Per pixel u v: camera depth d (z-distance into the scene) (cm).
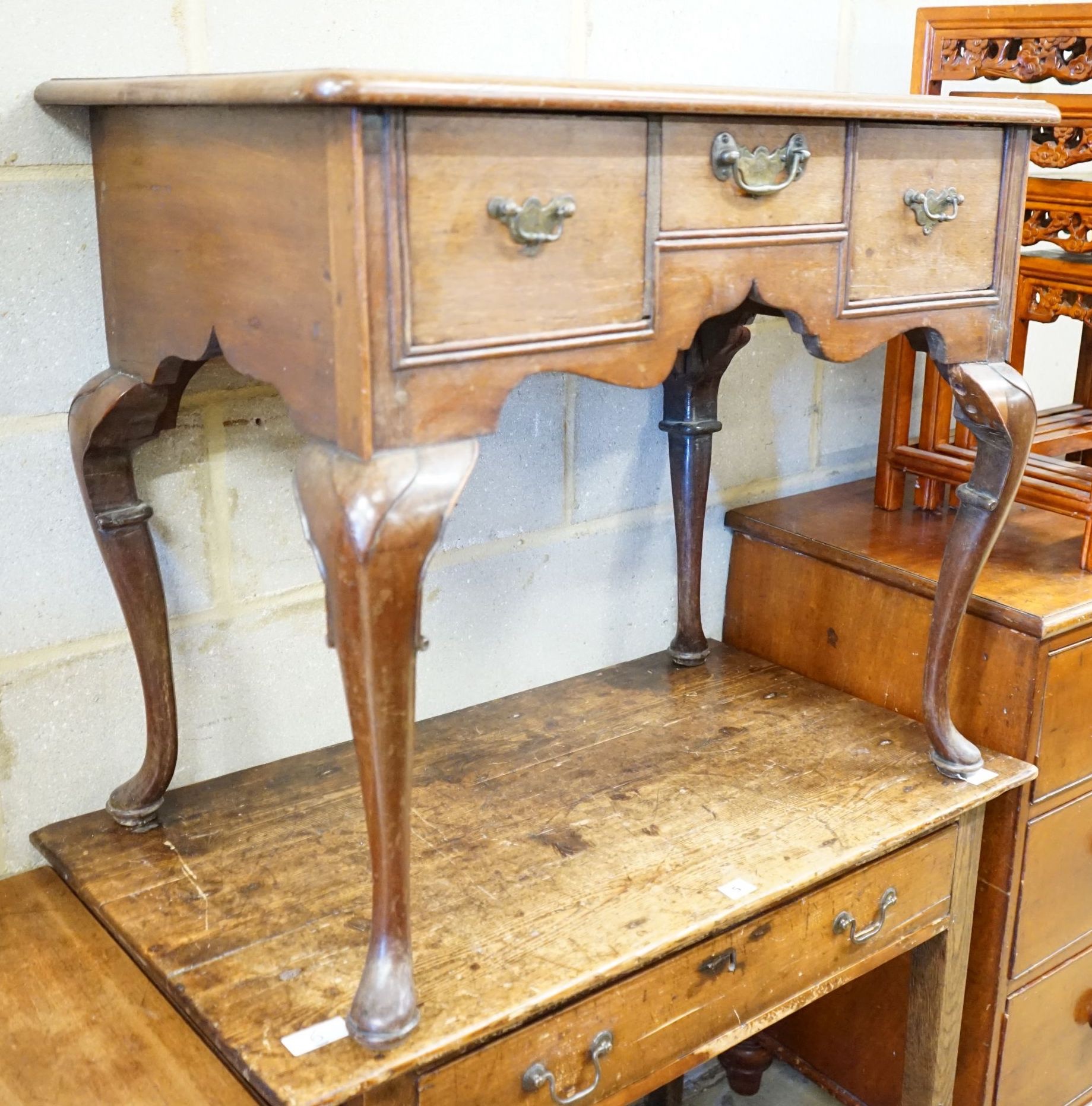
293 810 122
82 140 108
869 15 166
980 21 145
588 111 85
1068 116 143
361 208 75
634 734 138
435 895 107
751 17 154
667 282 94
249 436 124
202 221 91
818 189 101
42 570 115
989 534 121
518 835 117
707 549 167
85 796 122
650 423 156
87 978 103
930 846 125
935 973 134
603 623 159
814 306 104
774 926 112
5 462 110
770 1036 170
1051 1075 154
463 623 145
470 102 77
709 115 92
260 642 130
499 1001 93
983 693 137
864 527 158
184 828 118
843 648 152
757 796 125
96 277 112
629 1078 104
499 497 144
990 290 117
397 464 81
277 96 75
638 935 101
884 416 164
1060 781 139
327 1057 88
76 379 113
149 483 118
